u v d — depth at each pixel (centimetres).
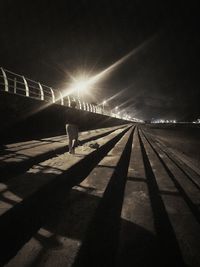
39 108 1103
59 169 452
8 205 262
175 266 229
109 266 236
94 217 300
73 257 205
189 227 298
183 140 2752
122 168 708
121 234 278
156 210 378
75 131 653
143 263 227
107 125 3681
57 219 285
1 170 382
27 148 644
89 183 441
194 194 456
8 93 835
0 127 785
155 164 762
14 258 202
